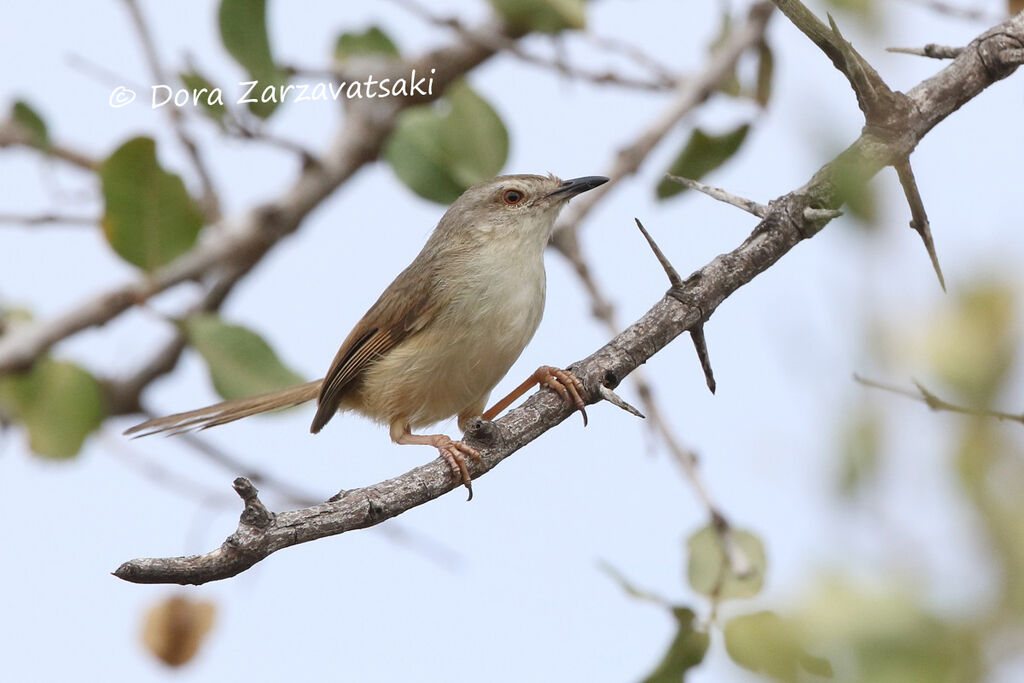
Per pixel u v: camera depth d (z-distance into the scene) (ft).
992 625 12.90
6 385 39.40
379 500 19.93
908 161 21.89
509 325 33.83
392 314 34.06
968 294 13.66
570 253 37.93
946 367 13.43
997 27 22.77
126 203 36.73
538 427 23.54
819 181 23.15
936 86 22.27
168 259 37.50
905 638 13.17
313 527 18.94
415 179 38.47
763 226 23.34
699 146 38.32
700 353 23.63
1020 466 13.20
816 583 13.78
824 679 14.40
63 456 38.60
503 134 38.78
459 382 34.09
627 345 23.72
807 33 21.36
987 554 13.05
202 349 37.99
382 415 34.60
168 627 34.06
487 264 33.81
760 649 17.83
